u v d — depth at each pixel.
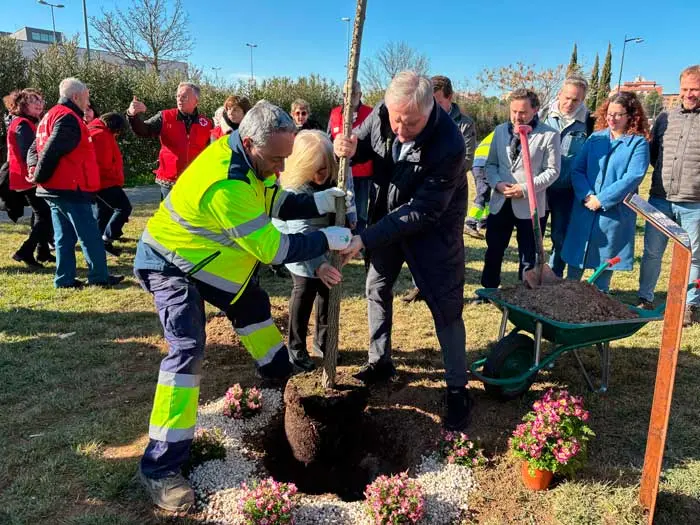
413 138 2.90
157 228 2.75
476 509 2.73
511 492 2.83
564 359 4.41
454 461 3.04
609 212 4.72
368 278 3.78
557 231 5.54
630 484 2.84
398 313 5.47
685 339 4.77
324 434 3.07
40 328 4.93
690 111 4.96
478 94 35.69
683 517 2.66
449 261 3.25
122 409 3.55
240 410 3.41
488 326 5.12
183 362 2.65
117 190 7.23
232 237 2.60
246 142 2.60
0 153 14.84
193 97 6.38
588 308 3.52
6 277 6.40
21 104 6.47
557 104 5.37
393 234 3.00
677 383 4.00
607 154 4.72
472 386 3.96
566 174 5.25
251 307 3.35
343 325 5.16
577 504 2.67
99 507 2.64
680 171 5.01
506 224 5.14
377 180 3.48
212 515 2.61
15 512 2.58
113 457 3.02
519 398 3.78
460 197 3.23
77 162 5.68
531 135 4.88
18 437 3.23
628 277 6.79
